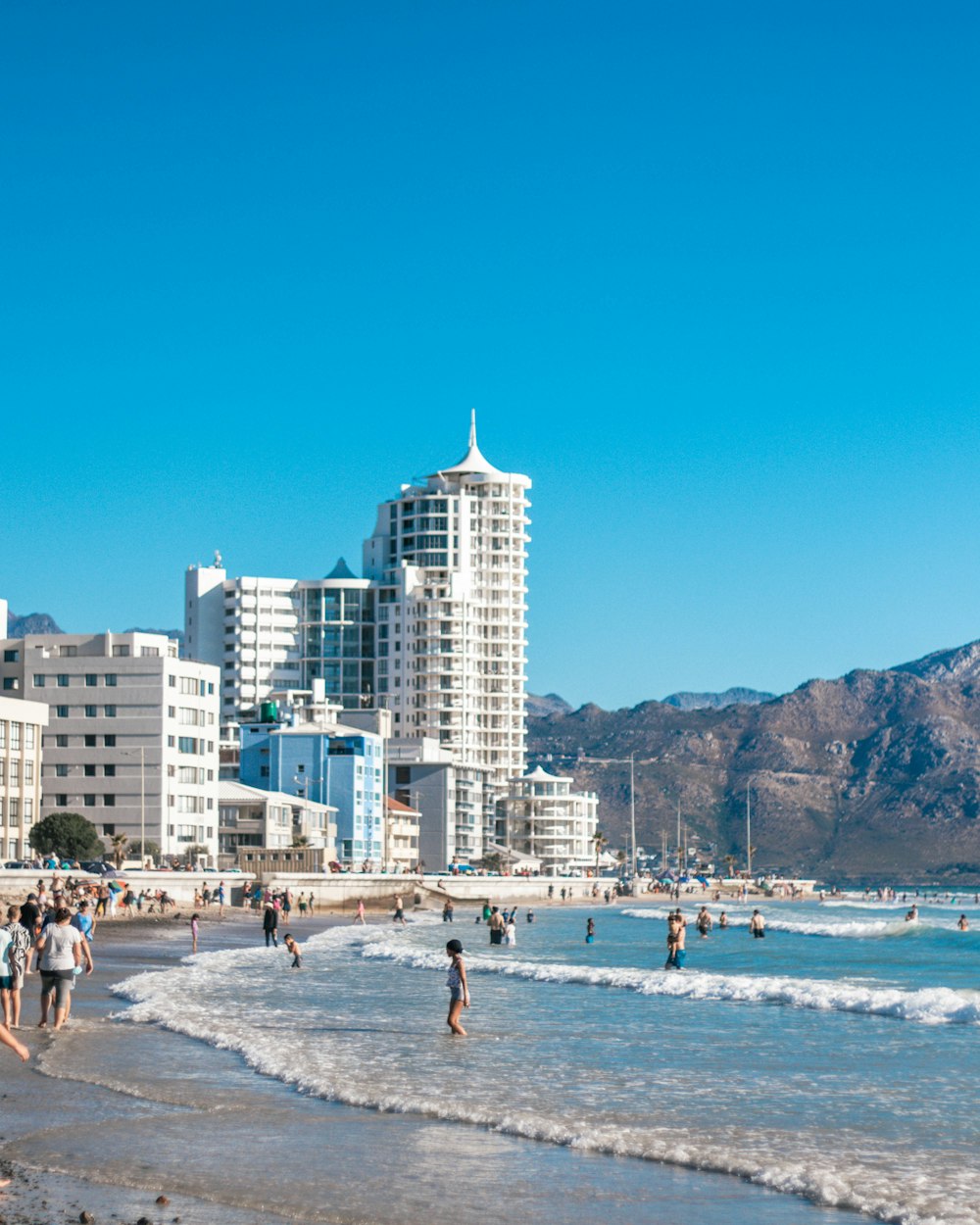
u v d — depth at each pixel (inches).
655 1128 1168.2
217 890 5772.6
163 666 7288.4
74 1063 1386.6
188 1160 1002.7
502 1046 1668.3
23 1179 940.6
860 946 4527.6
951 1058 1594.5
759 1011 2103.8
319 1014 1982.0
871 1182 986.7
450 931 4862.2
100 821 7229.3
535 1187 964.0
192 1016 1860.2
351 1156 1031.6
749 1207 924.0
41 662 7347.4
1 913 4426.7
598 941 4554.6
